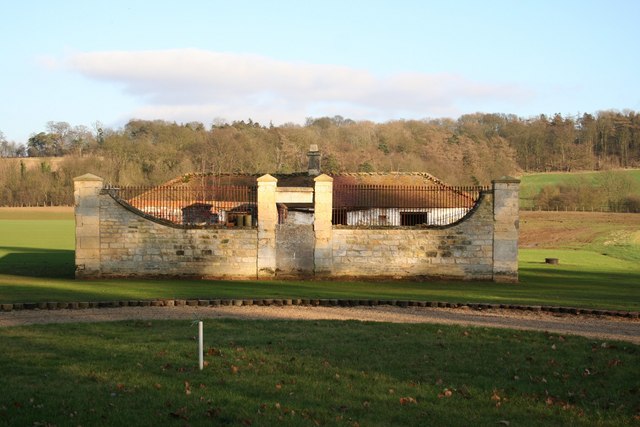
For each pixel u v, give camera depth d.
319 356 14.04
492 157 110.94
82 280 28.38
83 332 16.19
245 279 29.38
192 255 29.25
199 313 19.98
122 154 95.69
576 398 11.68
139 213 29.09
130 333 16.17
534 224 72.19
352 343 15.35
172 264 29.22
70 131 140.50
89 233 28.94
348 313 20.61
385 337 16.12
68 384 11.67
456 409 10.94
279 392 11.56
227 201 36.97
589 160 120.00
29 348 14.27
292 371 12.90
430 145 111.38
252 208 36.66
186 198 37.16
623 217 76.44
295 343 15.24
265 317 19.41
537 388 12.17
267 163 90.44
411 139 112.62
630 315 20.64
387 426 10.10
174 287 25.89
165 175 86.06
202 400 10.97
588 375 13.08
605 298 24.42
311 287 26.69
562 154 121.06
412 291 25.88
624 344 15.73
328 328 17.27
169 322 17.88
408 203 38.12
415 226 29.72
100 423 9.89
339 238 29.62
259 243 29.47
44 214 91.44
